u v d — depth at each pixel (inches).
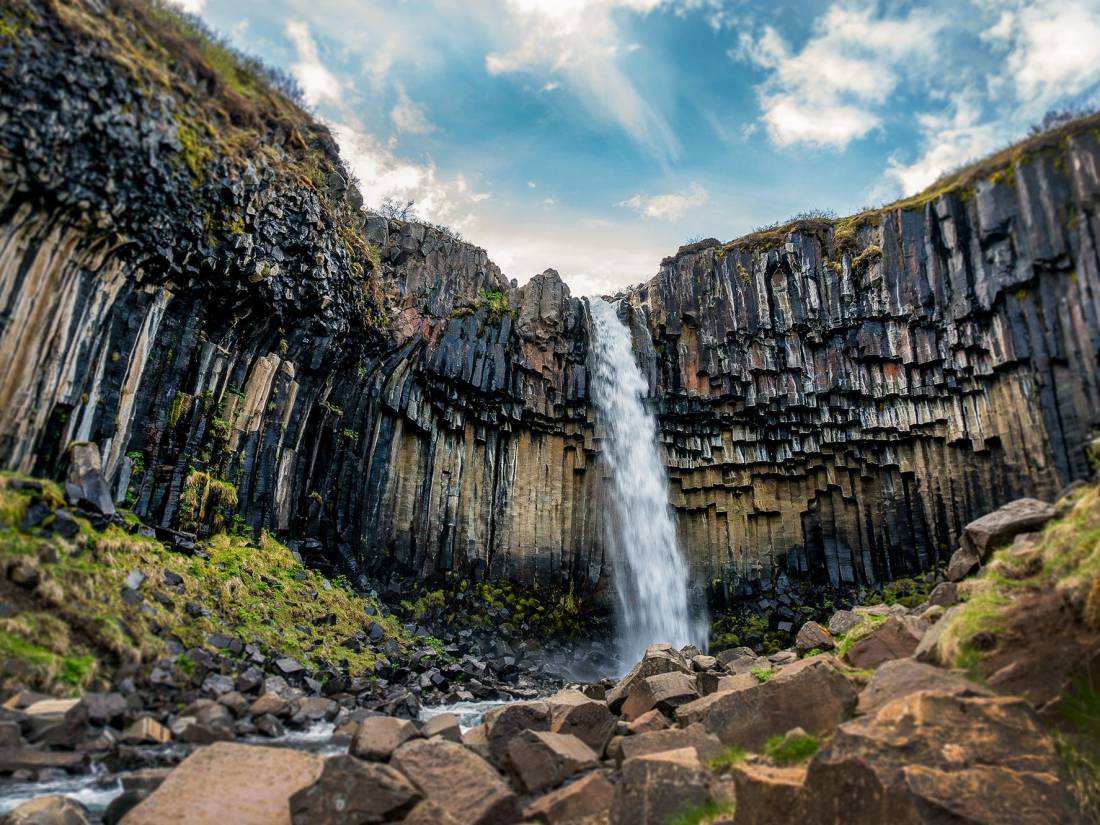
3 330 481.4
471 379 1066.1
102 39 538.3
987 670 297.4
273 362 745.6
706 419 1200.8
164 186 575.2
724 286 1202.6
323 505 846.5
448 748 295.1
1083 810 214.7
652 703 436.1
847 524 1121.4
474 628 962.7
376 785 246.7
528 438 1153.4
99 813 270.1
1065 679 261.9
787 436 1156.5
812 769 216.2
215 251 634.8
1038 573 358.3
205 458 649.0
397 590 919.0
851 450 1117.7
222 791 267.7
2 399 479.5
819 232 1179.3
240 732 395.5
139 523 551.8
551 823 263.4
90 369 543.2
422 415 1027.9
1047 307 914.7
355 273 851.4
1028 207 938.1
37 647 378.9
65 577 433.7
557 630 1061.1
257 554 676.1
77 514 484.7
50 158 495.5
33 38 490.9
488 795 264.7
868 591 1073.5
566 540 1131.9
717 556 1188.5
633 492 1176.2
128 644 424.8
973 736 218.1
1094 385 855.7
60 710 332.5
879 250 1099.3
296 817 245.4
